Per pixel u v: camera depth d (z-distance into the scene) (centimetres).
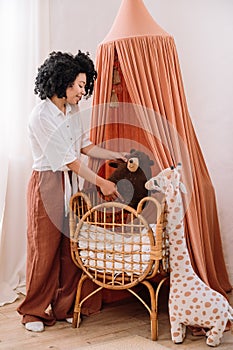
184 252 246
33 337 251
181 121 270
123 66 264
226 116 339
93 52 355
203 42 343
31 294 263
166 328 258
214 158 345
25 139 326
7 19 316
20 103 323
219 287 278
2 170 312
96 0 352
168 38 272
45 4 329
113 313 279
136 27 267
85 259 257
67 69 253
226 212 341
